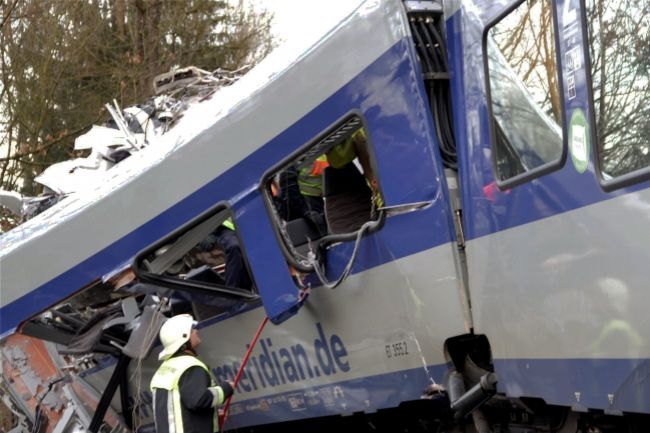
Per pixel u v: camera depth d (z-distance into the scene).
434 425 8.63
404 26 7.03
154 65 23.45
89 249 8.69
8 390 11.59
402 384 7.36
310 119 7.41
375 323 7.46
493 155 6.59
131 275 8.53
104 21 22.88
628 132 5.32
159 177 8.23
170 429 8.22
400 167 7.07
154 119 12.91
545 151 6.07
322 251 7.87
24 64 19.84
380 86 7.10
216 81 13.45
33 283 9.09
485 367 7.11
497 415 7.63
